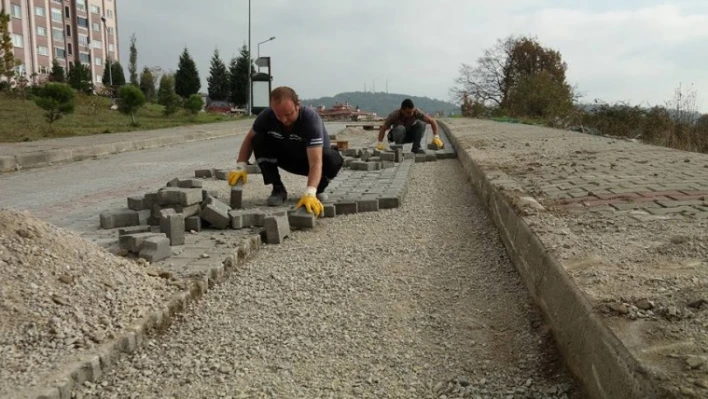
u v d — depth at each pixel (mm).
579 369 2518
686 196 5020
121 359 2953
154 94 57312
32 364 2645
